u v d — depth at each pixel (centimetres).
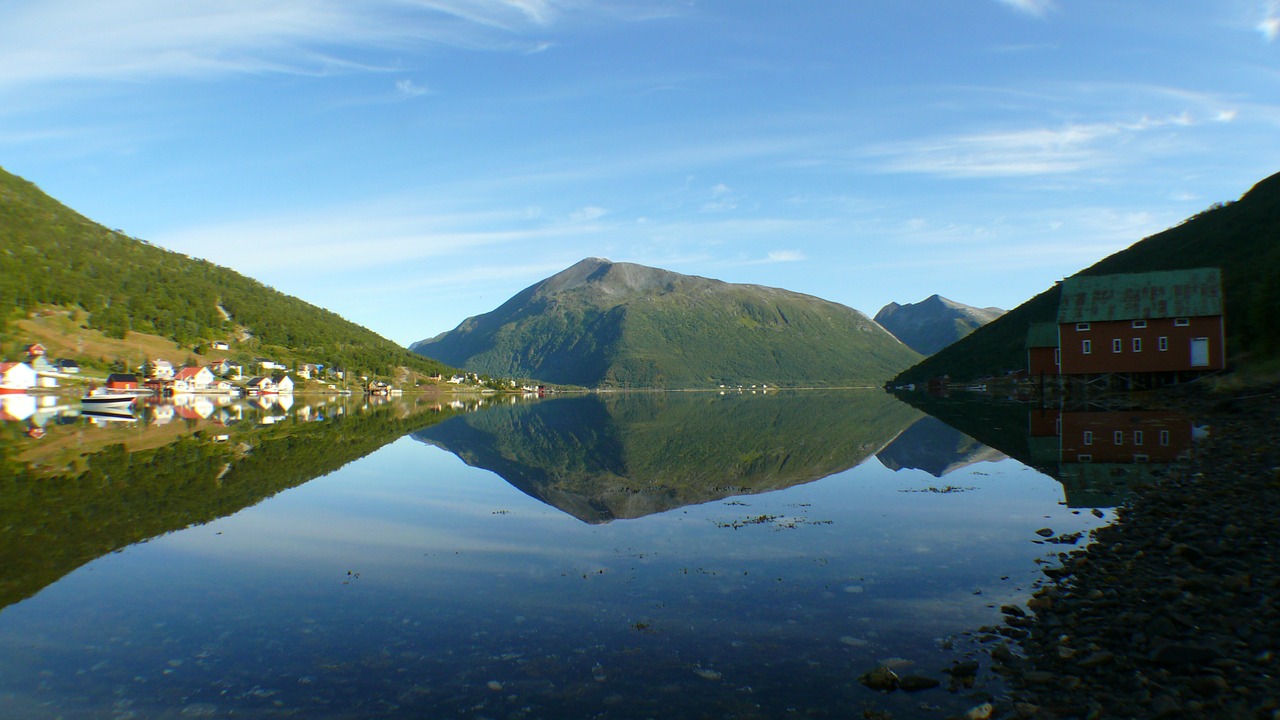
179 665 1098
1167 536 1516
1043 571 1451
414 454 4175
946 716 866
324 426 6397
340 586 1512
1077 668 944
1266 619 991
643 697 963
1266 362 5478
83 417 7475
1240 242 9012
